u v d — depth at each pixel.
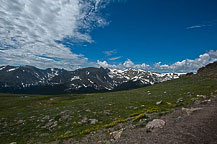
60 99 85.06
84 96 94.12
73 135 17.34
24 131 23.39
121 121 19.88
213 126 11.95
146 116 19.56
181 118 15.53
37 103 71.50
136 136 12.77
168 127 13.49
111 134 14.51
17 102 74.50
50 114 34.25
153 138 11.55
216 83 52.84
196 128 12.09
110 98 56.97
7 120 32.06
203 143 9.54
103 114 28.02
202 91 37.50
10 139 20.41
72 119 26.61
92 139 14.89
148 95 50.56
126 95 62.06
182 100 29.00
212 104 20.61
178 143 9.97
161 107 26.53
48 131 22.09
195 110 17.89
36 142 18.00
